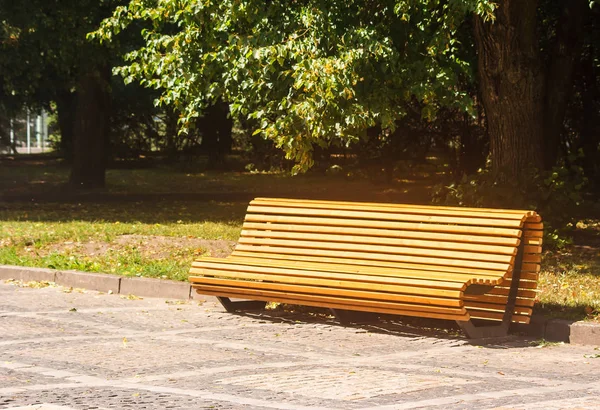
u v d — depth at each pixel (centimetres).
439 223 826
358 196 2583
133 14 1569
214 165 4103
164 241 1445
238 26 1391
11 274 1146
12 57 2314
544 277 1110
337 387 586
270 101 1336
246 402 538
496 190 1499
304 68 1182
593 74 2328
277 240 923
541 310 867
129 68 1484
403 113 1359
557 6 1986
